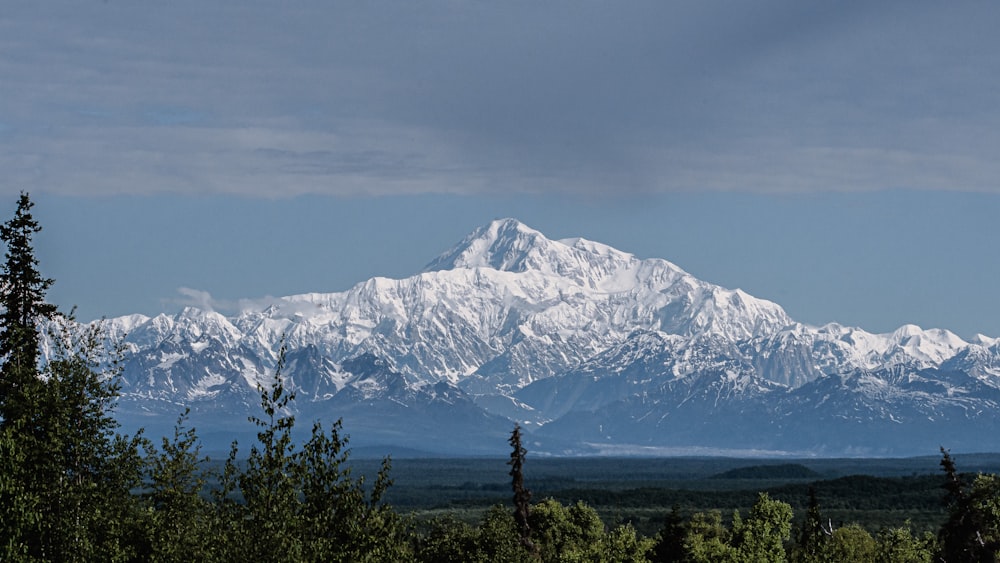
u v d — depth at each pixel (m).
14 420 147.50
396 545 126.31
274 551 119.75
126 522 142.25
